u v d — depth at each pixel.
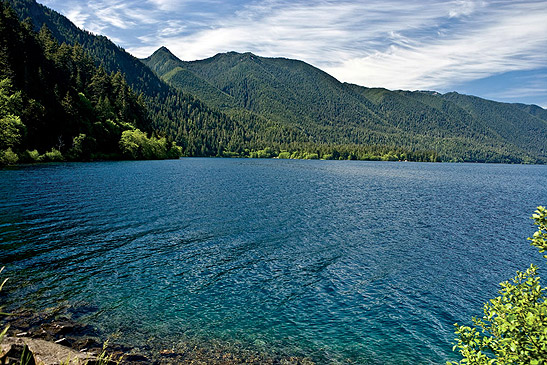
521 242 29.34
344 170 137.12
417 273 21.09
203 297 16.75
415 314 15.81
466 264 23.09
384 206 47.97
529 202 58.31
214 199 46.66
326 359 12.30
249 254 23.61
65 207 35.84
